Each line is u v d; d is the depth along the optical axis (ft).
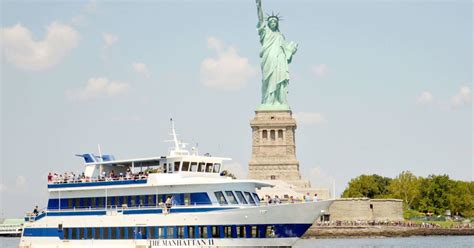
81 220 327.06
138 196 314.96
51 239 336.70
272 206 295.28
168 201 306.35
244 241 295.89
